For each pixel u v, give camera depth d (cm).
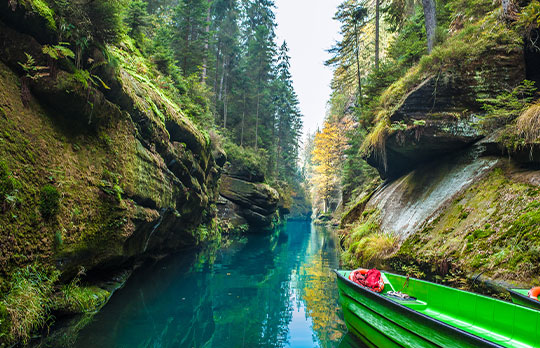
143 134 784
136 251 774
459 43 870
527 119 644
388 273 570
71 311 493
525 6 771
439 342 339
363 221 1145
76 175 523
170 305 668
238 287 855
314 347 493
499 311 389
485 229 591
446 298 463
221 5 2958
